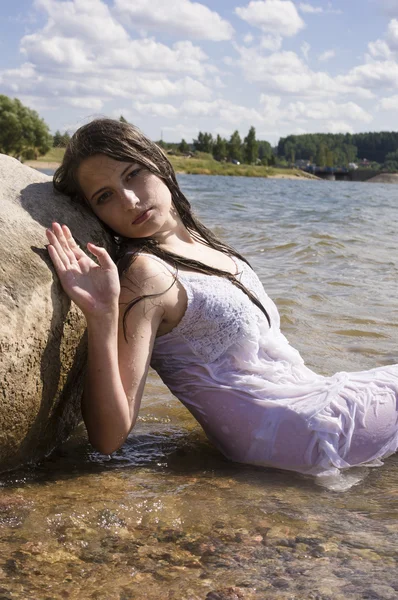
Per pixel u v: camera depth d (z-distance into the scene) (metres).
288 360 2.64
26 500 2.14
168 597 1.61
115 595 1.62
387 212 16.84
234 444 2.55
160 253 2.48
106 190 2.48
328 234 9.91
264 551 1.84
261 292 2.76
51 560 1.76
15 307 2.15
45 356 2.30
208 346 2.54
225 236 9.39
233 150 137.38
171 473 2.46
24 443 2.38
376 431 2.54
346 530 1.98
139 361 2.39
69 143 2.51
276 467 2.51
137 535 1.92
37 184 2.69
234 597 1.61
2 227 2.29
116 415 2.34
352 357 3.94
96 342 2.28
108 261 2.27
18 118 67.25
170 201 2.58
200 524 2.00
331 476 2.44
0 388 2.12
